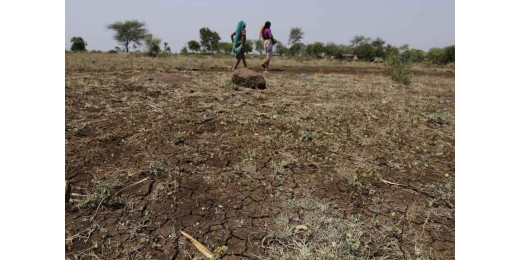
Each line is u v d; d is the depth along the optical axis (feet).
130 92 17.26
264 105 15.83
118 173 8.62
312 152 10.52
